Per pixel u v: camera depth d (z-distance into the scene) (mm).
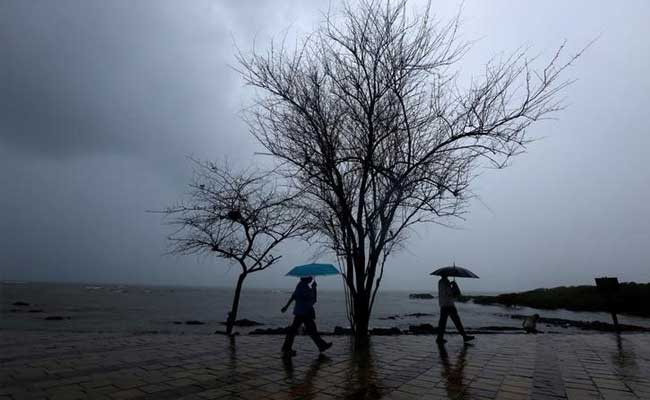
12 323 24031
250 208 11359
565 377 5902
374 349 8648
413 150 9188
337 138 9148
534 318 14148
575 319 27203
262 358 7438
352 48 8648
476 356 7777
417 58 8359
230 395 4863
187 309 44656
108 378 5688
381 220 9719
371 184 9648
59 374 5906
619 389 5203
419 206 9250
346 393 4977
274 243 11648
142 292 111125
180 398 4719
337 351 8359
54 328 21250
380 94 8625
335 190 9211
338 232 10773
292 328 7891
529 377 5895
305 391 5062
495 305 57188
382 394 4934
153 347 8758
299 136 9211
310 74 9008
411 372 6227
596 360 7430
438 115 8492
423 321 29938
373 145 9125
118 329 21938
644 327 19266
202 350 8375
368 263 10242
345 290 11133
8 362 6797
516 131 7602
